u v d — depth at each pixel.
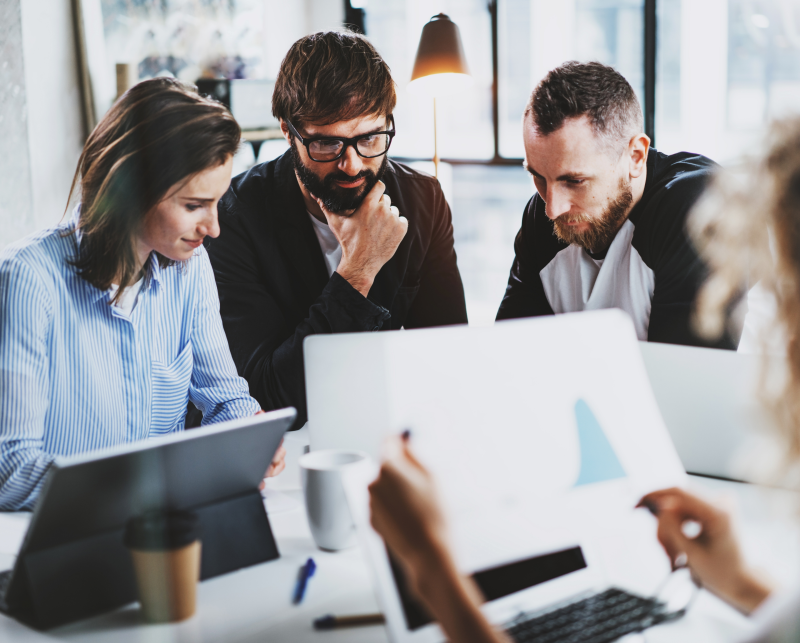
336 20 4.40
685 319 1.43
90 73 3.44
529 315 1.68
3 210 3.19
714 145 3.49
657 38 3.56
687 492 0.80
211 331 1.39
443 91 2.52
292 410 0.88
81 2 3.38
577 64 1.48
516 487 0.82
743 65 3.42
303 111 1.49
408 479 0.66
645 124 3.65
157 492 0.79
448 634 0.61
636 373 0.93
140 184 1.13
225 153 1.15
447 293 1.83
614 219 1.53
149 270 1.24
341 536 0.92
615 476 0.86
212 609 0.78
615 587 0.79
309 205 1.67
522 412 0.85
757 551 0.85
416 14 4.31
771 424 0.60
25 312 1.08
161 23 3.71
